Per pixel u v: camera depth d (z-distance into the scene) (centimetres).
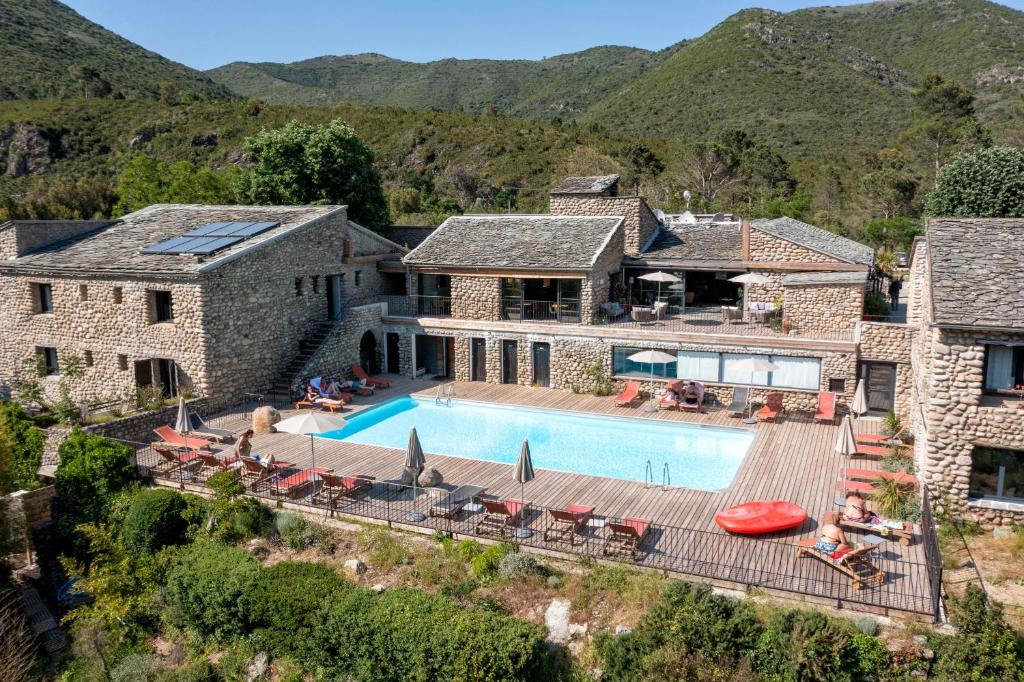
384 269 3566
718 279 3522
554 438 2541
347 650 1479
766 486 1967
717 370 2817
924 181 7306
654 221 3791
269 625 1608
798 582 1448
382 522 1825
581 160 8619
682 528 1583
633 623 1422
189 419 2266
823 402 2556
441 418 2797
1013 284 1750
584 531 1711
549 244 3234
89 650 1745
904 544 1600
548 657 1409
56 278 2964
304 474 2048
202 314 2642
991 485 1767
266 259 2898
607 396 2970
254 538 1858
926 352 1909
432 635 1400
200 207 3444
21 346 3138
